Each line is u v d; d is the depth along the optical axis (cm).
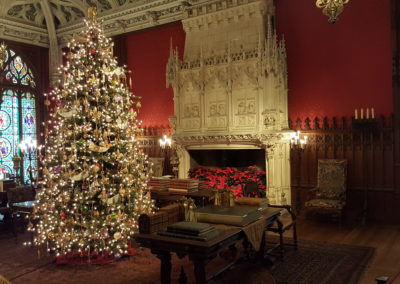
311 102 1014
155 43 1291
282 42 1009
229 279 444
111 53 743
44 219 716
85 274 613
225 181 1027
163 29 1269
